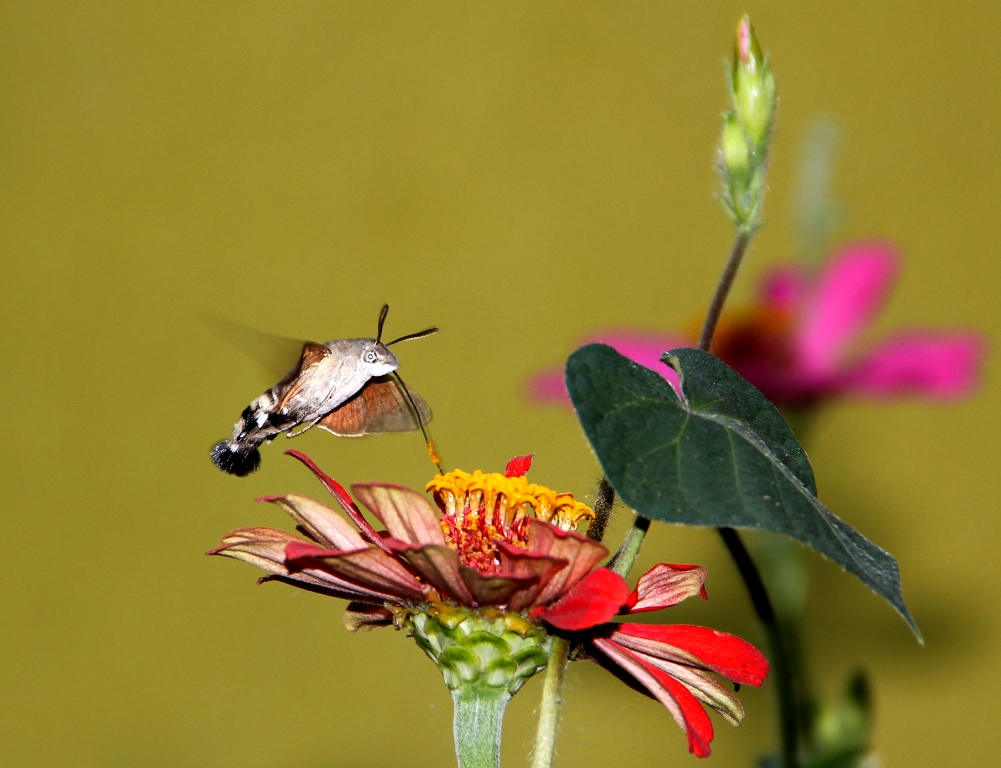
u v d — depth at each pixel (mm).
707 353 786
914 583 1429
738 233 803
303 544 768
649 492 758
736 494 760
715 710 781
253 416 847
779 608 888
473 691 782
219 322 842
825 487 1478
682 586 781
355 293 1681
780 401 943
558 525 799
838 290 963
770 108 803
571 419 1576
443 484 803
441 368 1625
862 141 1628
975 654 1375
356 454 1590
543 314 1638
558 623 764
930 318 1573
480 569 797
